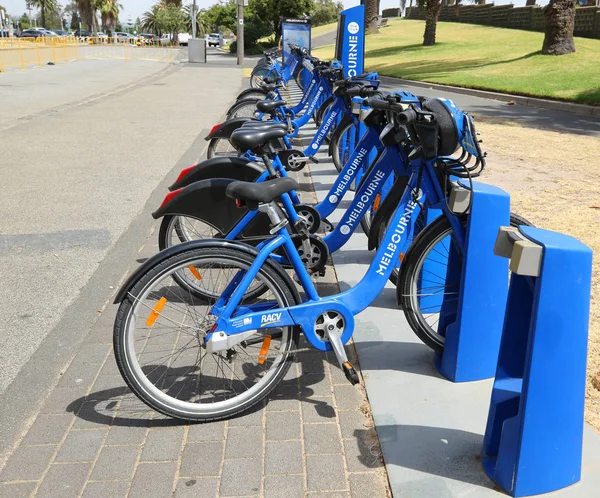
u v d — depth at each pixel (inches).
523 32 1284.4
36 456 97.0
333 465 94.3
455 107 107.7
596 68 638.5
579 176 263.1
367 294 112.7
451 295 119.5
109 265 176.2
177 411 102.8
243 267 101.8
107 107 514.6
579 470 86.7
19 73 882.8
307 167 289.9
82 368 123.0
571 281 78.0
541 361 79.6
